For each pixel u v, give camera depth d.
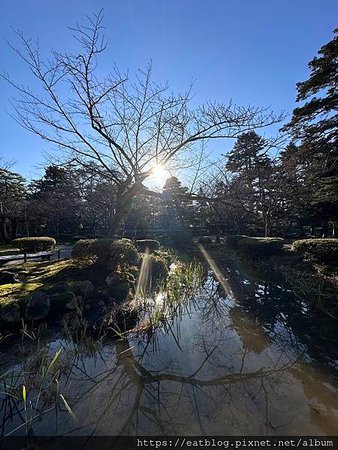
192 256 11.72
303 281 6.13
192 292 5.66
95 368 2.78
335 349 3.20
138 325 3.82
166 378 2.61
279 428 1.94
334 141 10.09
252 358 3.00
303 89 9.78
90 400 2.27
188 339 3.52
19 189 18.48
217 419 2.04
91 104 5.64
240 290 6.04
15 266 6.23
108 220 11.11
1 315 3.45
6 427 1.96
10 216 15.73
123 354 3.07
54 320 3.79
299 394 2.33
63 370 2.65
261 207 11.02
